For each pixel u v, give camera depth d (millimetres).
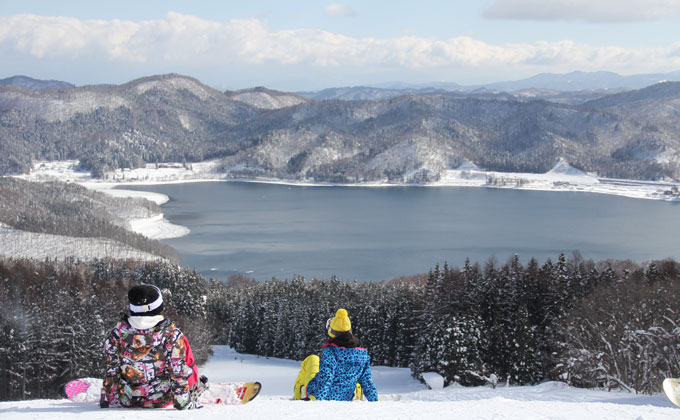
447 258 162875
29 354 46344
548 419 5914
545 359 46125
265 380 50562
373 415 5879
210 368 60438
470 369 44281
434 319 54562
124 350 6074
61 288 59969
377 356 64312
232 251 176125
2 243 182625
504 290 54594
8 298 50875
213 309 99500
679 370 27422
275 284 94625
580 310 40094
